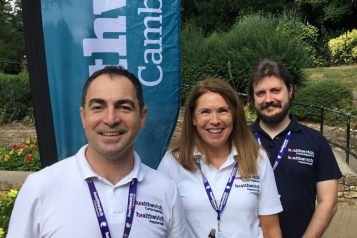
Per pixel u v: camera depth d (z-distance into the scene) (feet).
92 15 8.52
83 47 8.52
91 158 5.20
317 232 7.27
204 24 64.80
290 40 31.55
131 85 5.25
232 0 64.23
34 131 30.04
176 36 9.16
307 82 31.22
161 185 5.49
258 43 30.81
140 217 5.10
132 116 5.15
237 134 6.91
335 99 26.08
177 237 5.58
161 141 9.37
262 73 8.14
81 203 4.90
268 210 6.75
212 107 6.63
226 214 6.53
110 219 4.92
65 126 8.57
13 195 11.77
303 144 7.91
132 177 5.20
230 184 6.66
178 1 9.09
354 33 47.55
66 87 8.50
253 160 6.74
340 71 39.09
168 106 9.30
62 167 5.13
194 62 32.94
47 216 4.80
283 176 7.79
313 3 54.65
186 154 6.95
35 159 18.52
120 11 8.69
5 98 33.58
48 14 8.29
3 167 18.21
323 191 7.73
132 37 8.84
